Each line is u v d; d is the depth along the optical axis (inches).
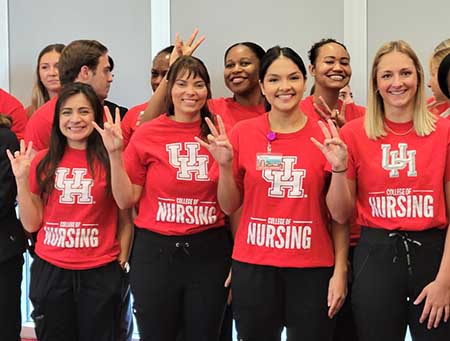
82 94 102.0
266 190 90.0
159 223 98.3
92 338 103.9
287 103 90.0
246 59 117.7
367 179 87.0
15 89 159.0
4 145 106.6
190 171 97.7
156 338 99.6
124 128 123.8
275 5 140.3
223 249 100.4
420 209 83.9
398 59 85.3
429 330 84.3
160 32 148.3
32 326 159.0
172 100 99.5
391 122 87.2
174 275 97.9
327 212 92.1
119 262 104.7
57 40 156.0
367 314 86.2
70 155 102.7
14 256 108.6
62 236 101.3
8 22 158.4
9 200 106.5
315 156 89.6
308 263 89.4
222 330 113.0
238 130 94.0
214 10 144.3
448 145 84.1
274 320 91.8
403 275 84.4
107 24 152.5
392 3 132.9
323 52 111.0
